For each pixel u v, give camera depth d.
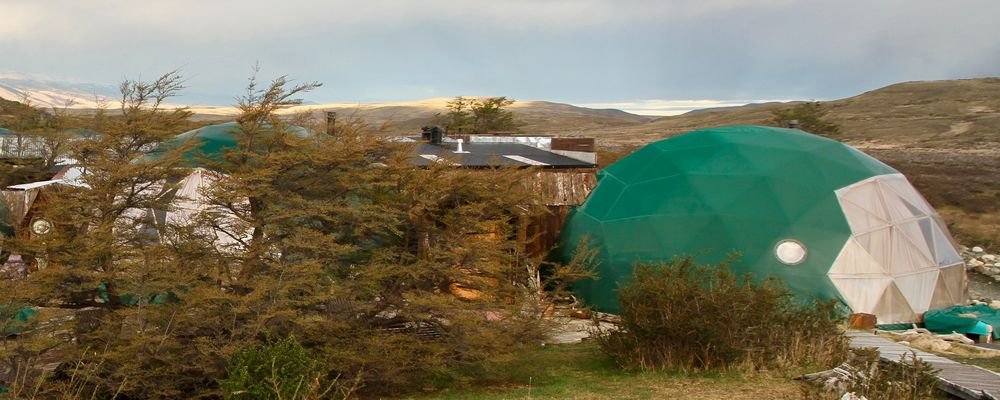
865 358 9.83
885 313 17.05
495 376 11.95
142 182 11.40
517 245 12.62
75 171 19.00
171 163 11.38
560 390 10.36
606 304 18.06
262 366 8.51
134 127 11.46
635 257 17.92
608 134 128.25
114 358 10.00
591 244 18.78
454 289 12.52
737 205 17.72
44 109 26.86
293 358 8.71
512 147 27.44
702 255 17.20
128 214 12.41
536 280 13.80
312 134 12.20
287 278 10.90
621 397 9.61
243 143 11.83
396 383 11.62
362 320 11.73
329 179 11.90
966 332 16.27
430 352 11.59
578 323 16.69
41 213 12.66
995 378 9.27
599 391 10.12
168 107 12.42
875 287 17.03
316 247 10.93
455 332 11.46
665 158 19.91
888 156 73.50
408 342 11.60
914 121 114.06
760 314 11.15
